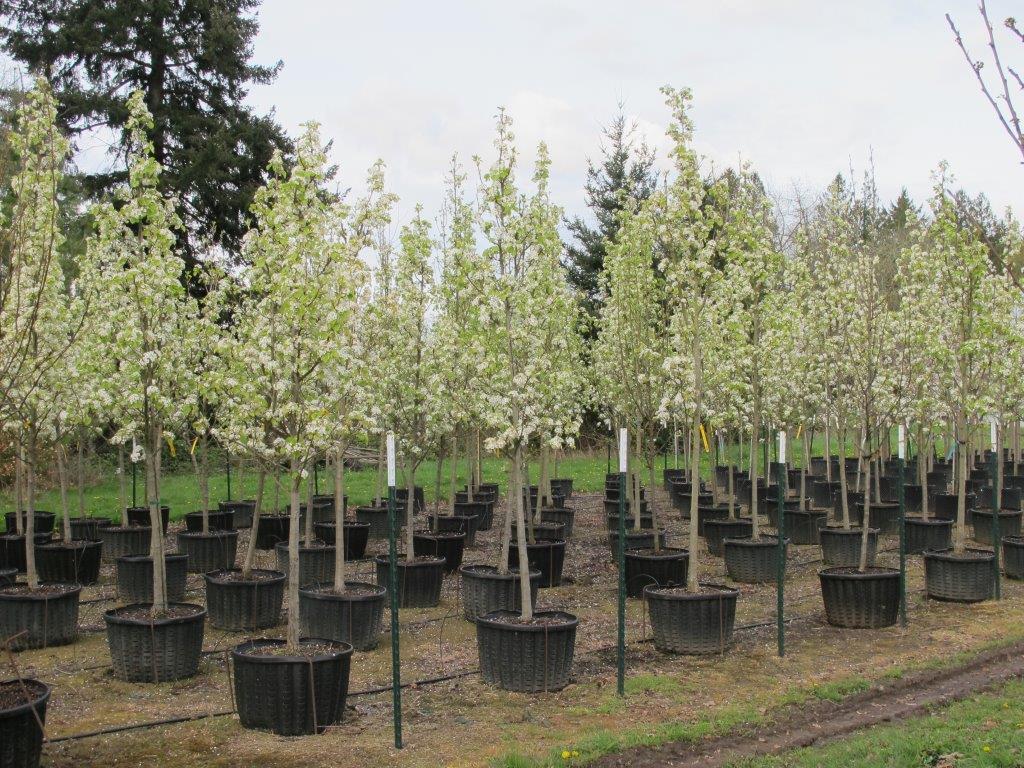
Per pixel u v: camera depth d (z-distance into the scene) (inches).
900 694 302.4
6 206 327.0
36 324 354.6
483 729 260.2
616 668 324.5
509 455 331.6
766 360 544.7
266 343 295.7
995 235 559.2
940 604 433.7
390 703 286.5
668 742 253.6
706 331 504.7
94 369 391.2
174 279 342.6
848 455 1106.1
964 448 572.4
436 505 527.2
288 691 254.1
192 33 938.7
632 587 451.8
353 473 960.9
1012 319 589.3
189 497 821.9
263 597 383.6
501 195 332.8
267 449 307.7
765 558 484.4
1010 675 321.7
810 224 721.6
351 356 343.6
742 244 482.3
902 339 530.6
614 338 540.4
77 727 262.1
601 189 1162.0
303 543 507.8
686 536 647.8
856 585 382.6
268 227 350.3
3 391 242.7
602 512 802.2
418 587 428.8
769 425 670.5
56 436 450.6
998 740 250.5
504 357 341.4
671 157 381.4
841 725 271.6
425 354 480.4
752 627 388.8
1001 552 573.6
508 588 393.7
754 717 273.0
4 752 207.8
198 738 253.0
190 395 380.2
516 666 294.4
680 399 422.9
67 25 864.3
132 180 340.2
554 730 260.7
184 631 310.0
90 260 446.0
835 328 577.3
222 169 899.4
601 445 1171.9
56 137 312.8
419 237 464.4
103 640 371.9
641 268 493.7
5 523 688.4
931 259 498.9
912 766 235.1
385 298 449.7
